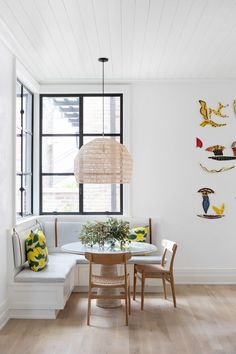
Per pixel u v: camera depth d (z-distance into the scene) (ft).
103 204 20.02
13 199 14.97
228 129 19.65
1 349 11.62
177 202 19.63
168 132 19.72
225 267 19.51
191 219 19.61
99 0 11.28
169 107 19.72
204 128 19.66
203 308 15.46
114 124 20.08
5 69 14.12
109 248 15.01
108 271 15.70
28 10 11.91
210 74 18.93
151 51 15.61
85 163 15.31
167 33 13.75
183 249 19.57
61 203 20.08
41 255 15.24
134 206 19.70
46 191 20.11
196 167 19.66
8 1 11.32
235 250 19.53
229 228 19.58
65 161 20.08
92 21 12.71
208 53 15.88
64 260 17.04
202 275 19.45
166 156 19.70
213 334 12.77
